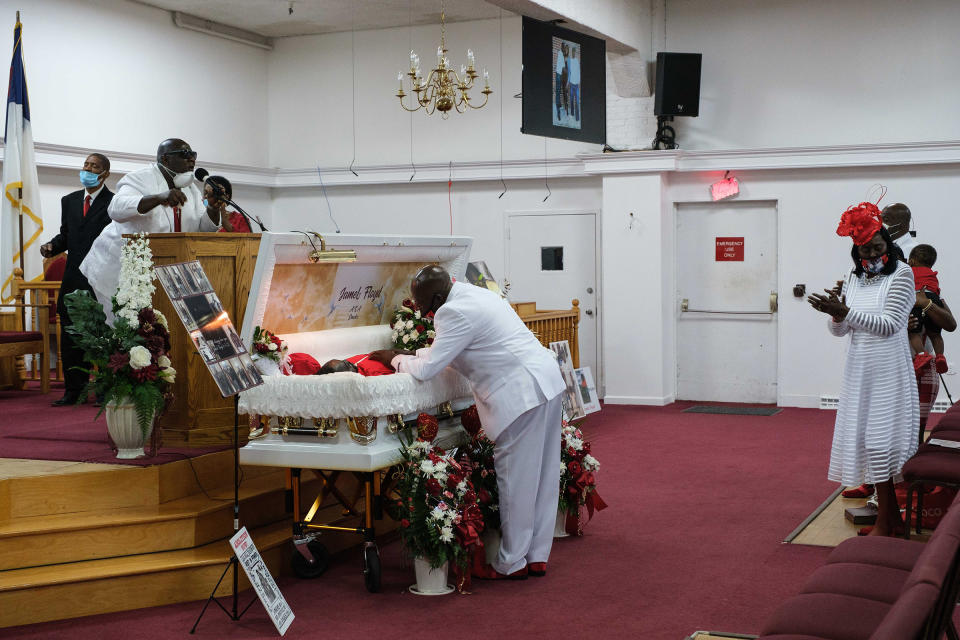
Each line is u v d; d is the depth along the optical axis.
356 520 5.55
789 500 6.56
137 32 11.25
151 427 5.06
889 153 10.13
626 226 11.07
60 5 10.31
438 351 4.76
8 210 8.85
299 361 4.93
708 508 6.36
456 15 12.04
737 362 11.22
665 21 11.24
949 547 2.24
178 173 5.96
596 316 11.78
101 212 7.09
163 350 5.03
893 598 3.17
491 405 4.84
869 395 5.25
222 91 12.52
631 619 4.33
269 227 13.09
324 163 13.05
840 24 10.61
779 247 10.79
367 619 4.38
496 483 5.17
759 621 4.27
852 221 5.21
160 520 4.71
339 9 11.77
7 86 9.74
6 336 7.56
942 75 10.27
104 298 6.09
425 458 4.73
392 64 12.67
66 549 4.57
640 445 8.62
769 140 10.93
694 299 11.34
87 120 10.62
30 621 4.31
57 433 5.80
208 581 4.64
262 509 5.26
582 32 9.70
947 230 10.12
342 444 4.64
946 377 10.12
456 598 4.66
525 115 8.75
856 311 5.25
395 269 5.84
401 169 12.36
